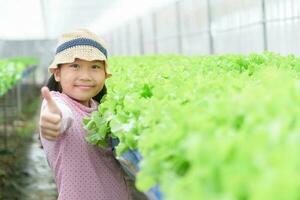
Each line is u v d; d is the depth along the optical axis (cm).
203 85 417
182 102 363
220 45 2416
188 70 739
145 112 361
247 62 818
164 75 641
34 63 4016
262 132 198
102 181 479
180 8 3175
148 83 522
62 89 507
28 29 6569
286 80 310
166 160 250
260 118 226
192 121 239
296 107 244
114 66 1128
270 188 162
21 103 2872
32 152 1633
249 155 190
